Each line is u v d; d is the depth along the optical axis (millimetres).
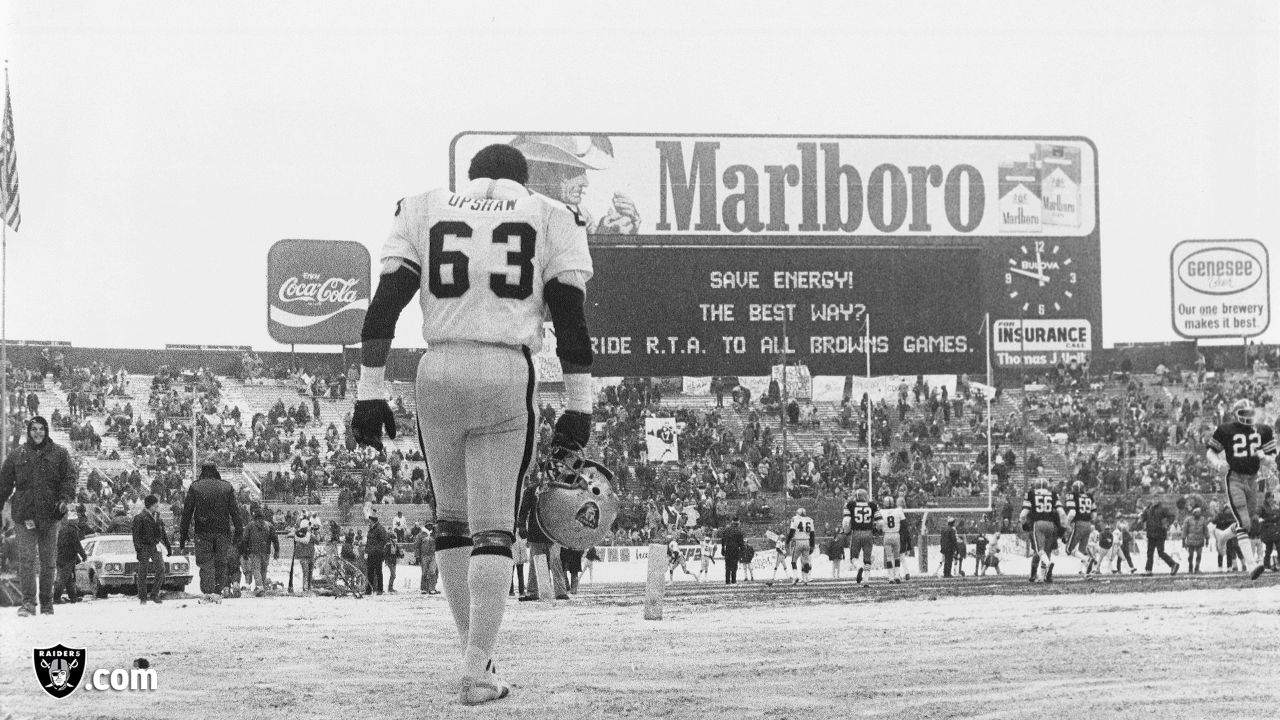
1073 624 10539
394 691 6281
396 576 36938
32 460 12906
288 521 46750
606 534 6113
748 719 5488
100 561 26938
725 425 55781
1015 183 55094
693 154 53438
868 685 6445
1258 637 8875
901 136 54750
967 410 57094
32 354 57000
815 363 51406
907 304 52188
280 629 10492
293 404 57625
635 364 50312
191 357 58219
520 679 6703
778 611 14281
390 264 5863
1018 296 54781
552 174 52438
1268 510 30703
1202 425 56750
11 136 25594
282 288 57062
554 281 5887
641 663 7457
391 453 52562
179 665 7371
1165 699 5969
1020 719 5504
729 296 50906
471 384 5629
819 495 50875
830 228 54312
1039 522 26672
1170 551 42562
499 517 5734
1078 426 56750
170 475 50875
